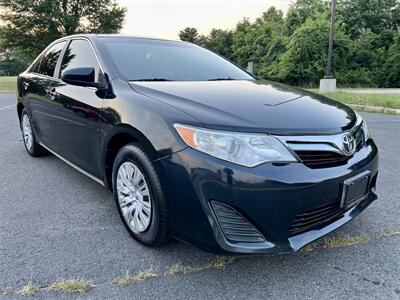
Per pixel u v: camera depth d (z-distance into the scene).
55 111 3.53
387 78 27.06
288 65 26.78
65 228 2.76
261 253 1.98
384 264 2.31
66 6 28.91
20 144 5.48
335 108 2.62
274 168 1.95
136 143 2.41
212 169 1.96
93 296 1.99
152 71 3.05
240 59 36.66
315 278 2.17
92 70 2.95
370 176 2.42
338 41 26.34
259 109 2.26
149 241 2.40
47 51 4.31
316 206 2.04
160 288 2.06
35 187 3.62
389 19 31.56
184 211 2.07
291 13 31.89
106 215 3.00
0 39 28.16
